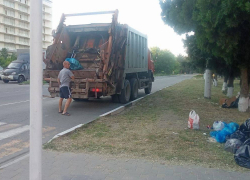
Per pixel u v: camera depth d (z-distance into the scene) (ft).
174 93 55.47
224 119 28.22
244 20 24.16
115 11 35.17
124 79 38.32
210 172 14.44
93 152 17.42
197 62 45.01
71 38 38.52
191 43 39.14
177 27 30.25
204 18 24.12
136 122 26.17
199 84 88.69
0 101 41.81
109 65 33.09
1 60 165.37
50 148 18.02
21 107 35.83
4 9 247.09
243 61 30.68
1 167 15.10
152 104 38.93
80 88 32.32
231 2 21.61
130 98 43.24
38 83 9.53
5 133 22.59
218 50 27.68
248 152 15.44
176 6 30.04
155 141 19.83
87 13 36.45
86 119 28.58
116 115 29.84
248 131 19.56
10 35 258.98
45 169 14.73
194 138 20.66
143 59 49.55
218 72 46.96
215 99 46.50
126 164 15.47
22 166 15.21
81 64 36.52
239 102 33.68
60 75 30.22
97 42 37.96
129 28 39.40
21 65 87.56
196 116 23.47
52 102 40.78
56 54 35.19
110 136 21.11
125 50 37.70
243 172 14.48
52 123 26.37
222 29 24.26
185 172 14.42
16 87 70.18
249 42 27.94
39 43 9.45
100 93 32.94
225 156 16.84
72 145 18.70
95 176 13.93
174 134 21.71
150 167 15.06
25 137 21.52
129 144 19.11
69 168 14.89
